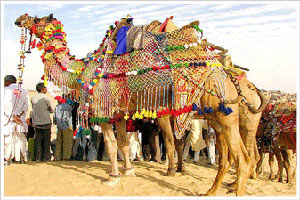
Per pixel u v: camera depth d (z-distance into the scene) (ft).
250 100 17.97
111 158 19.06
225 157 16.43
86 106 18.62
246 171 15.40
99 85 18.21
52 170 22.79
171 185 19.01
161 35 16.84
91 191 17.43
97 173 22.11
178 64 15.84
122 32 18.40
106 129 18.86
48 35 20.15
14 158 25.31
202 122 27.78
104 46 18.95
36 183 18.88
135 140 28.76
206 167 26.50
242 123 18.11
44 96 27.04
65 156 28.19
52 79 20.22
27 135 28.37
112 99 17.87
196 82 15.56
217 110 15.55
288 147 20.58
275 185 20.43
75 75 19.49
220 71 15.83
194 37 16.11
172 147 21.61
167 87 16.10
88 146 29.01
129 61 17.51
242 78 18.45
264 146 22.25
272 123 21.31
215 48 16.20
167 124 21.22
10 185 18.24
